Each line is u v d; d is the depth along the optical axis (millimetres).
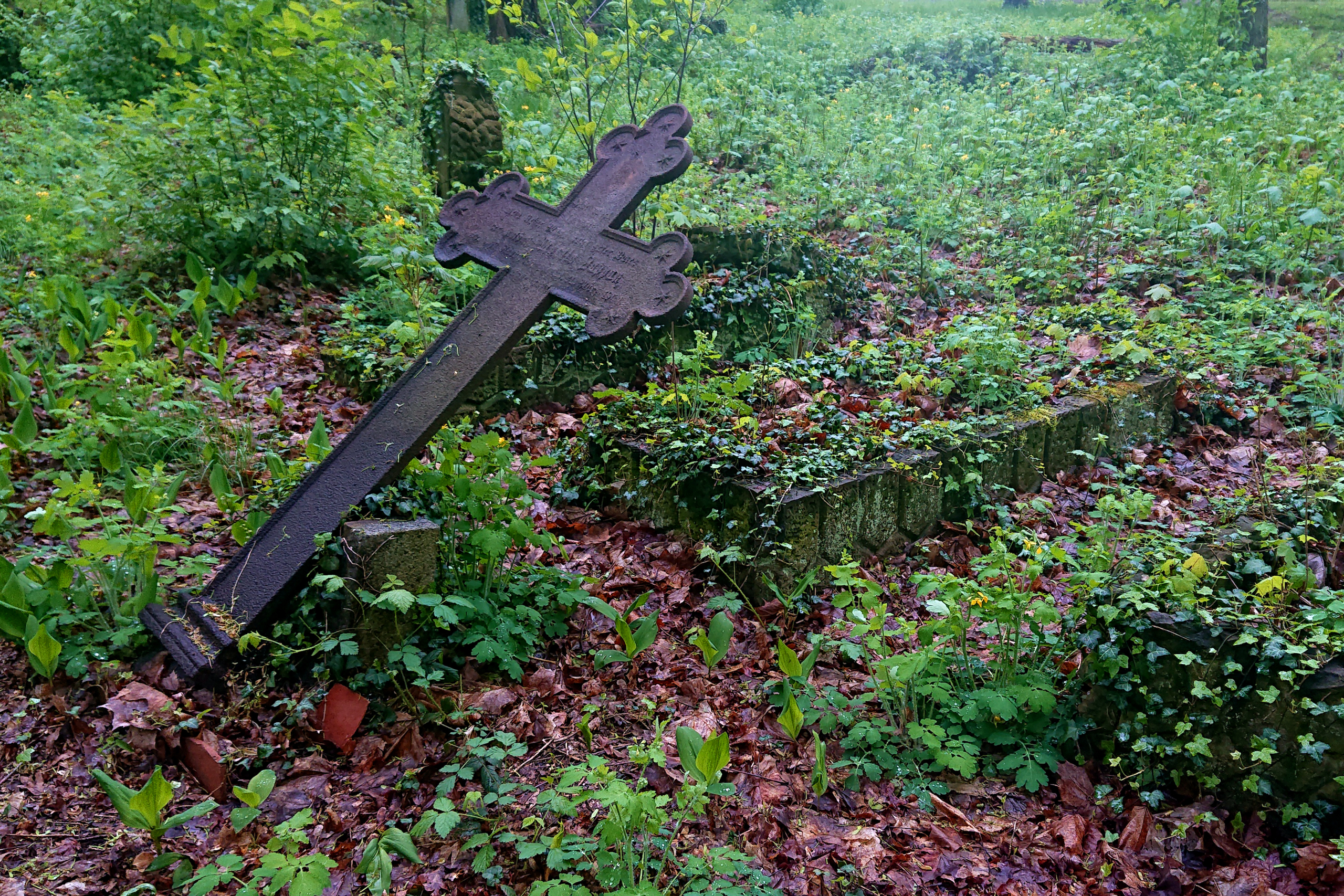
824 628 3846
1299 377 5863
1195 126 9703
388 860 2240
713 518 4195
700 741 2439
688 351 5797
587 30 7445
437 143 8312
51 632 3234
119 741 2955
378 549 3213
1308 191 7418
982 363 5305
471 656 3424
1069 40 15148
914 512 4480
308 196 7379
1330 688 2609
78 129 9586
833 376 5711
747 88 11953
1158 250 7488
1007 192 9516
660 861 2559
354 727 3064
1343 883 2516
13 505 3871
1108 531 3781
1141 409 5531
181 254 6984
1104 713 3047
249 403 5426
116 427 4375
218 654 3156
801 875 2582
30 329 5762
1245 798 2779
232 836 2656
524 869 2574
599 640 3686
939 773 3016
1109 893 2568
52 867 2516
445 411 3625
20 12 13352
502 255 3943
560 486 4805
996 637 3254
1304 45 14734
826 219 8812
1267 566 3248
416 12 15609
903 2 22391
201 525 4156
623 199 3852
